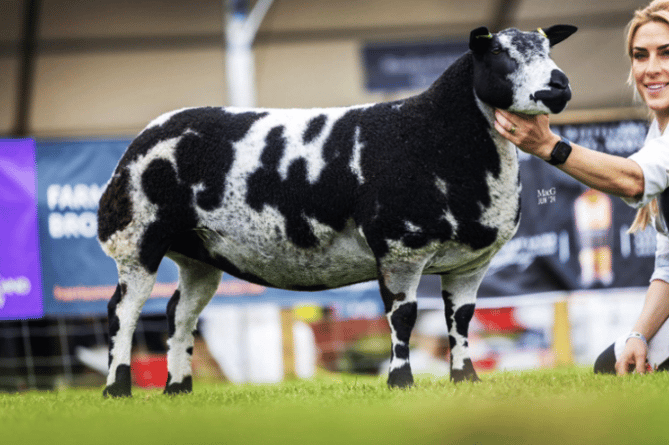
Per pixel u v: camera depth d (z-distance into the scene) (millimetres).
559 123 15328
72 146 14922
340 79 19984
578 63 19688
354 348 17062
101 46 18469
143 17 18000
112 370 7648
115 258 7840
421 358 17812
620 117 15758
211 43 18859
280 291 14953
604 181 6723
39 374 16219
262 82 19891
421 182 7023
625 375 7441
